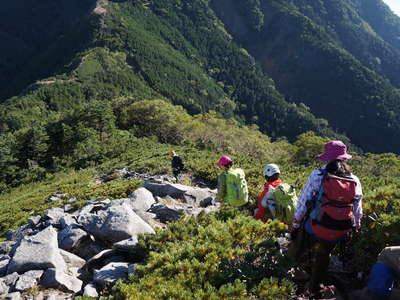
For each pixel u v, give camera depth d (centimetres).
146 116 7662
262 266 530
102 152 5119
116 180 2294
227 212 768
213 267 541
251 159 2388
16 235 1144
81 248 810
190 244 622
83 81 16838
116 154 4862
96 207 1093
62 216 1109
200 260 582
